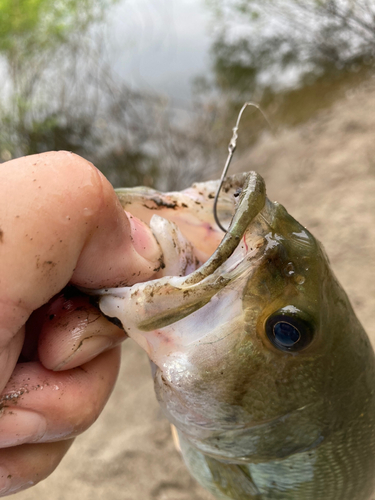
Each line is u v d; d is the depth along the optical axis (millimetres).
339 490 121
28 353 92
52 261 72
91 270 83
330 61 590
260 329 89
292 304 86
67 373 91
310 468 112
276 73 614
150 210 112
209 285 83
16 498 250
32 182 71
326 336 91
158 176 517
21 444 90
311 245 90
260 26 610
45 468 94
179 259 98
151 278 92
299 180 457
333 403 100
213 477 139
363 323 275
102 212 76
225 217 114
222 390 93
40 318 91
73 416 89
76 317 89
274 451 102
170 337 93
